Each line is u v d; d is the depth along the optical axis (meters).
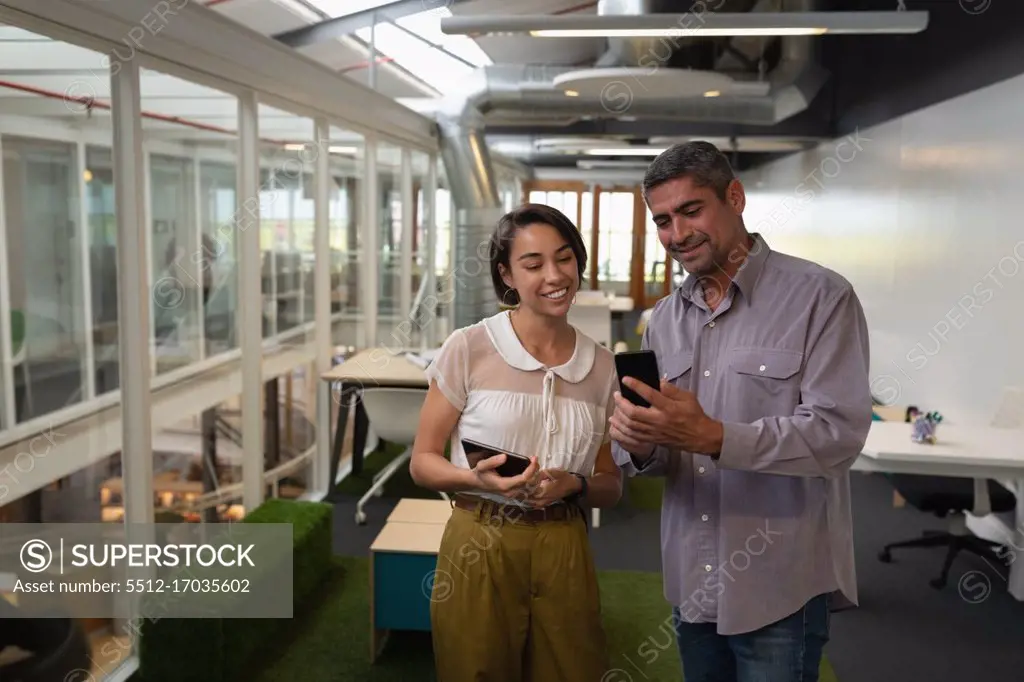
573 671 1.92
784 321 1.73
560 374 1.91
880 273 7.07
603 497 2.01
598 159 12.67
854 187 7.95
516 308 2.03
